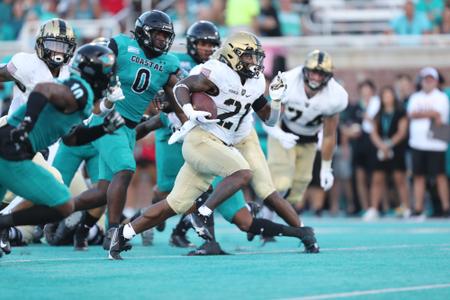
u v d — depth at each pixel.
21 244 27.45
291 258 22.48
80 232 25.58
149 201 47.59
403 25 49.88
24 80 22.41
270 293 16.44
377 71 49.53
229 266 20.52
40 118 18.14
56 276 18.56
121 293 16.41
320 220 42.03
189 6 51.16
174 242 27.39
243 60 21.86
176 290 16.75
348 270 19.83
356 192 44.69
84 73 18.44
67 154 26.16
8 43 50.06
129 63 24.20
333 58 49.62
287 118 27.91
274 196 23.88
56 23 22.33
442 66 49.03
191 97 22.34
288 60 48.94
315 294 16.38
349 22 52.50
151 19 23.97
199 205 23.47
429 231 34.56
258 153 24.36
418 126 41.88
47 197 18.86
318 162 43.66
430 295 16.47
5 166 18.42
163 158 26.83
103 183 24.81
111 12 51.72
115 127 18.77
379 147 42.53
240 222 23.36
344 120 44.44
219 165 21.95
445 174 42.19
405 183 43.00
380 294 16.48
